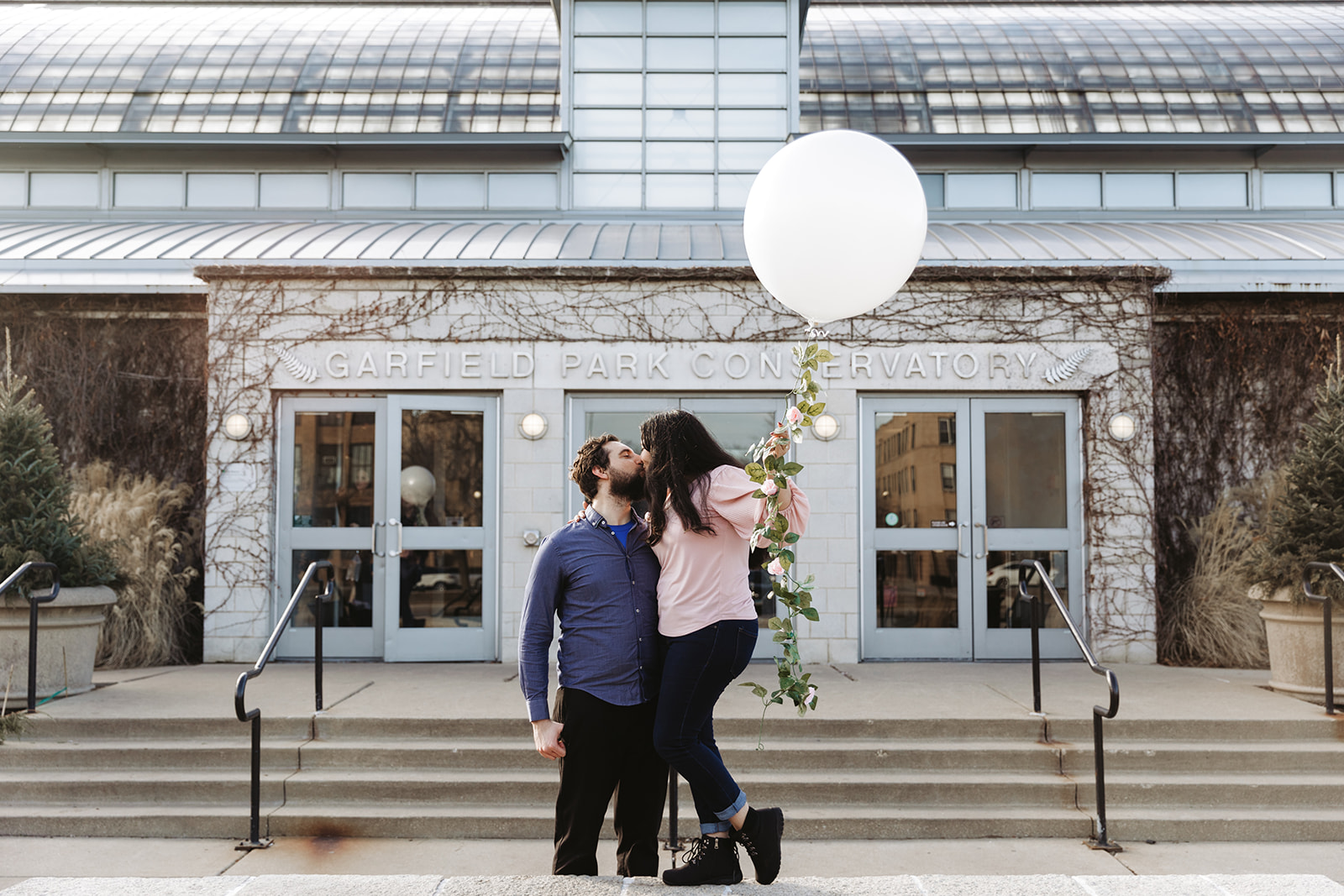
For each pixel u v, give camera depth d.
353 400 9.05
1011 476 9.13
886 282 3.65
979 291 9.03
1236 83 14.92
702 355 8.95
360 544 8.98
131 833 5.50
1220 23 16.48
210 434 8.87
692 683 3.41
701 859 3.46
